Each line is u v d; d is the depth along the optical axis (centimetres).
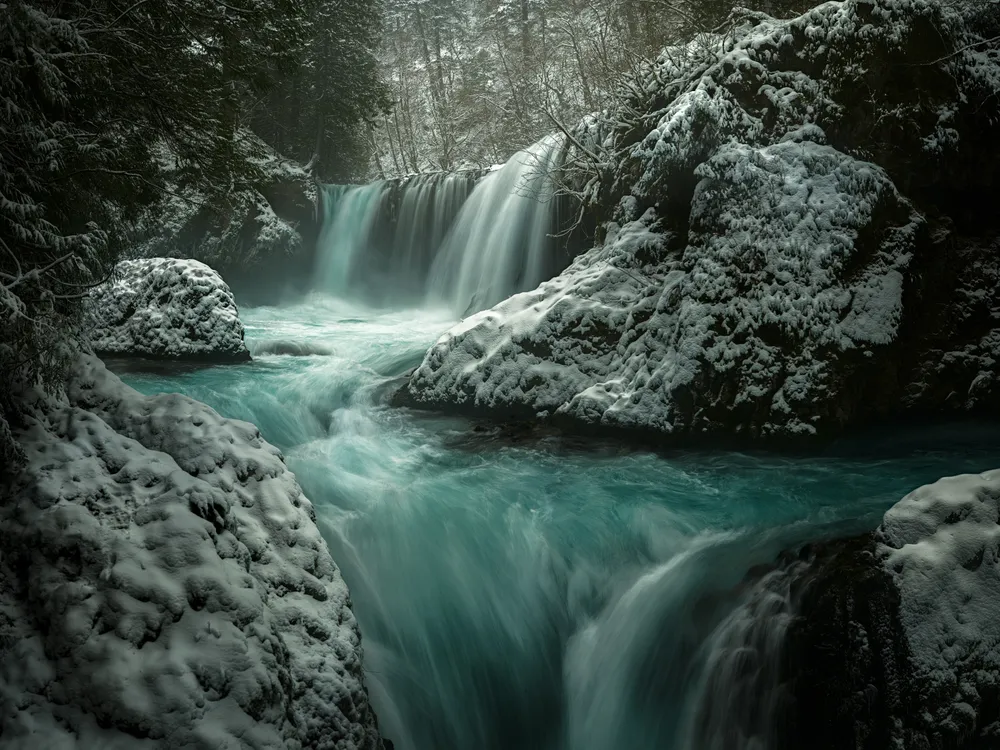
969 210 941
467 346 1028
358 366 1273
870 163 891
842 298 839
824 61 936
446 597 625
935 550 472
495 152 2936
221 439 531
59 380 513
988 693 432
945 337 890
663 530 661
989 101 916
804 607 496
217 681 379
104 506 441
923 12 893
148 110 768
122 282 1303
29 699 368
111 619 388
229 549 447
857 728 451
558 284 1062
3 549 419
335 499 723
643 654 570
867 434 862
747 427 836
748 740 502
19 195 539
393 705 548
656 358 900
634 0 1517
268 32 820
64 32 577
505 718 591
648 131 1141
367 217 2436
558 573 642
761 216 880
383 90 3041
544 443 875
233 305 1318
